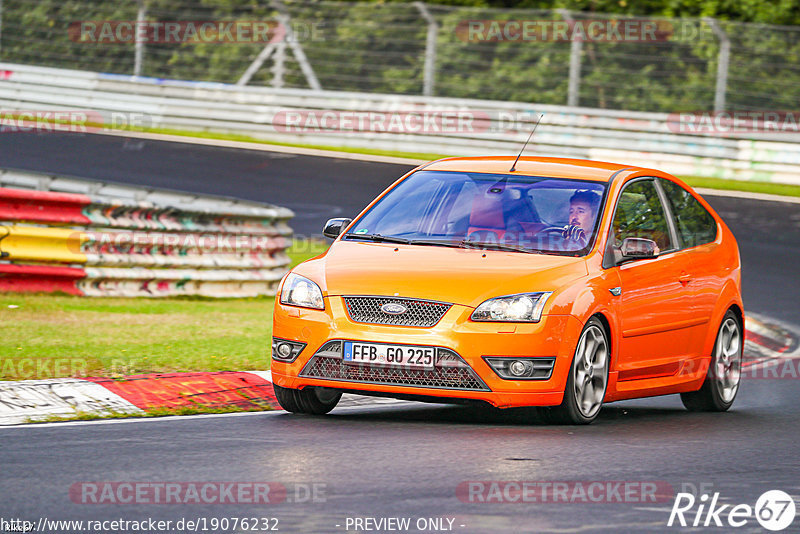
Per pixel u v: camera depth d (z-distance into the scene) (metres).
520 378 22.25
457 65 96.38
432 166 27.03
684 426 24.59
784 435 23.70
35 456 18.94
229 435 21.25
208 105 81.69
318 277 23.48
